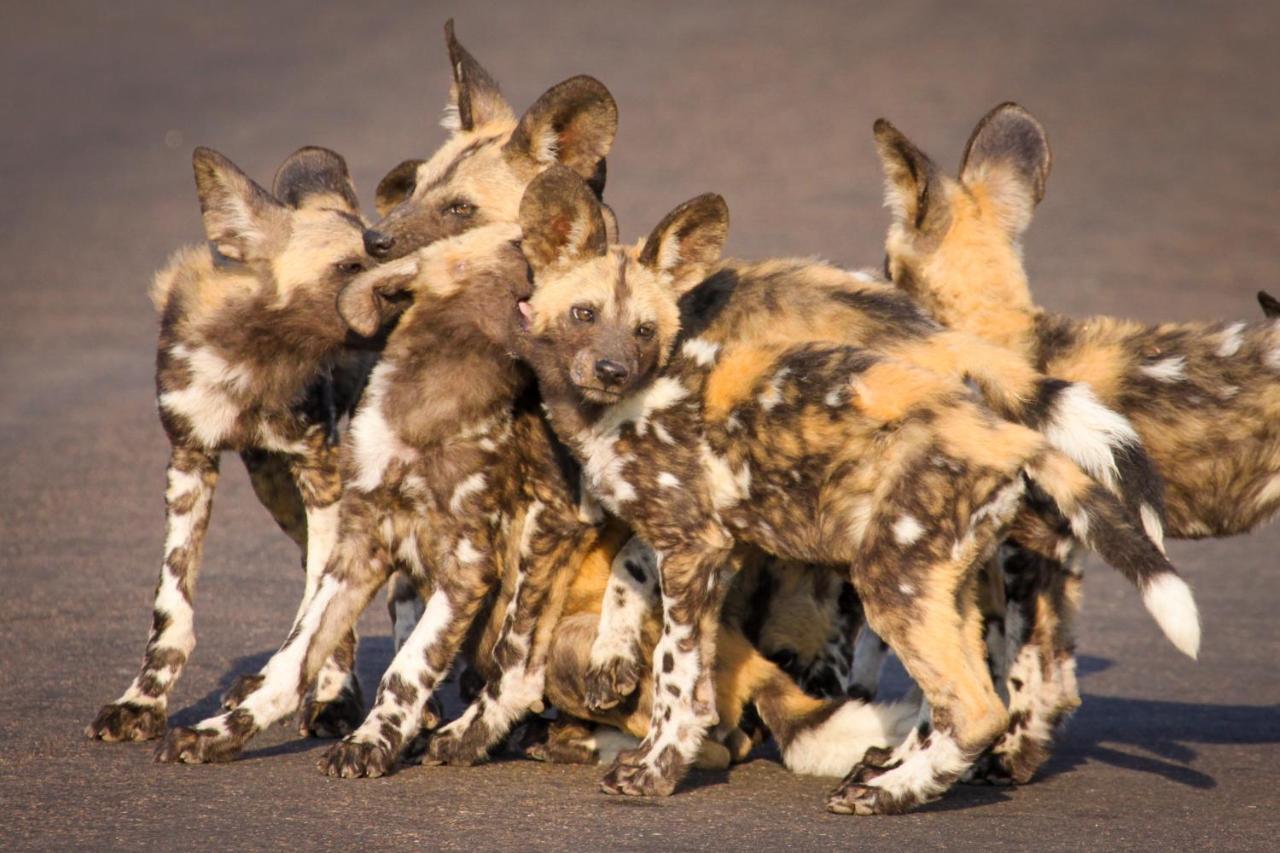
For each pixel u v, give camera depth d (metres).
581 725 14.34
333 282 14.70
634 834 11.57
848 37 71.00
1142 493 13.08
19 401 30.89
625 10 75.56
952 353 13.52
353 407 15.59
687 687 13.10
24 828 11.32
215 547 21.83
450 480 13.70
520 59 65.38
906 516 12.21
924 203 15.88
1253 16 76.56
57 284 40.22
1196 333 15.09
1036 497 13.78
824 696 15.05
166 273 15.48
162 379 14.70
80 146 55.22
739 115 58.22
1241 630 19.84
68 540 21.75
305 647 13.66
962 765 12.24
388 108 57.62
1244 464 14.70
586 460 13.55
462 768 13.66
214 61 66.94
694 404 13.28
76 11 76.94
